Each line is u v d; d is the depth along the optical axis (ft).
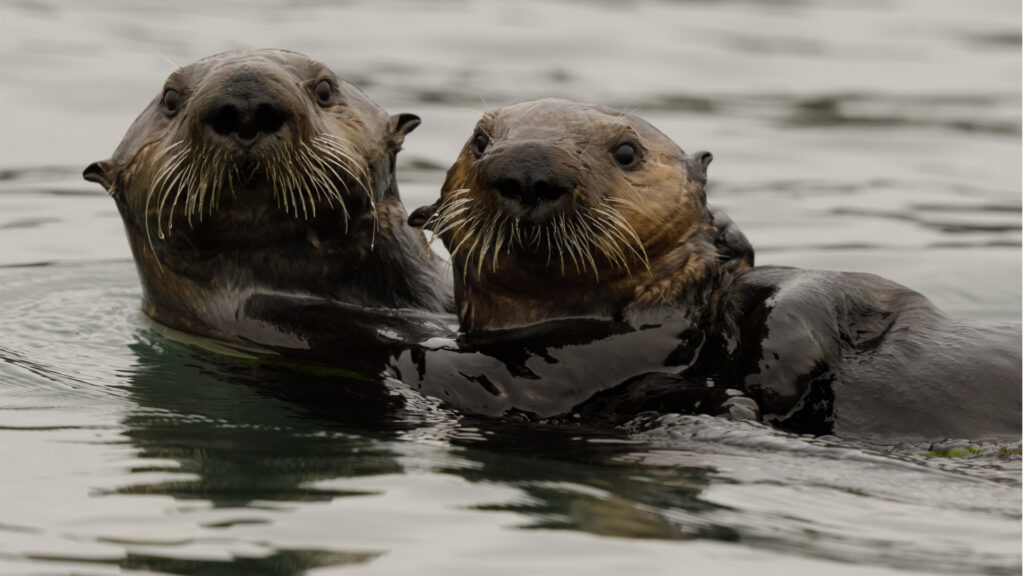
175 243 76.89
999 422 62.44
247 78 68.44
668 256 68.69
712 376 65.87
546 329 68.64
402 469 57.00
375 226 77.97
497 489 54.29
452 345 68.64
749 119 158.92
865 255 110.42
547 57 186.80
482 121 69.51
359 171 75.36
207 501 52.70
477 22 207.72
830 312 65.10
